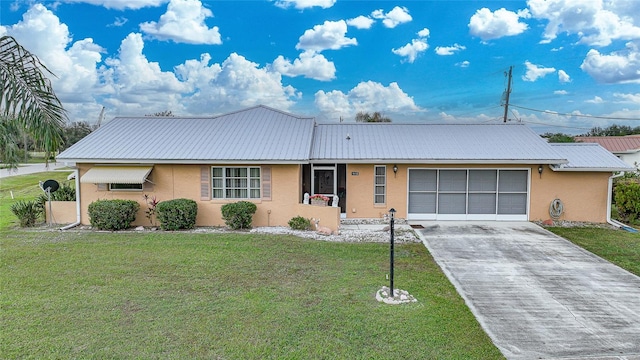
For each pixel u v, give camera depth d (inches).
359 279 411.2
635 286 412.2
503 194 741.9
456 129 853.8
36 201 749.3
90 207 644.1
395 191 743.1
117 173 669.9
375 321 310.0
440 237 614.5
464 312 335.3
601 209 730.8
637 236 625.0
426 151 740.7
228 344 269.7
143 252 505.7
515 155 716.0
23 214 678.5
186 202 660.1
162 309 327.6
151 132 775.7
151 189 694.5
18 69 273.1
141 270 432.5
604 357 271.3
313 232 640.4
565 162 697.6
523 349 280.7
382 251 528.1
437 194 745.6
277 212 689.6
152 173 691.4
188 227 662.5
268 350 262.8
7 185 1349.7
